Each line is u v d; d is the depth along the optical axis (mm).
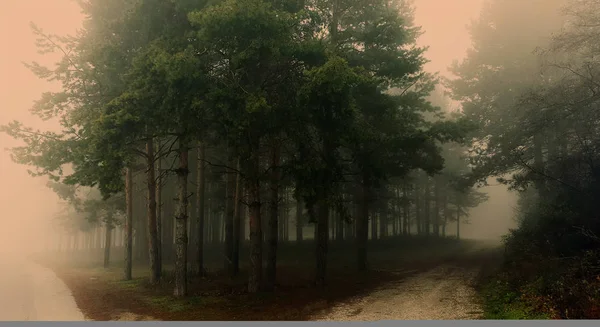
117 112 12883
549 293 11383
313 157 15016
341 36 18031
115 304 15242
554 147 19703
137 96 13102
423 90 21594
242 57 12688
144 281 21062
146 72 13586
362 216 22875
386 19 17609
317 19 15461
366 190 23125
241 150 14562
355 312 12406
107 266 30547
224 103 12961
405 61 18125
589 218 15031
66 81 18297
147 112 13742
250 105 12211
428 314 11641
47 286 21625
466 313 11438
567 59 16938
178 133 14906
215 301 14633
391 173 21234
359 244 22703
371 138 15766
